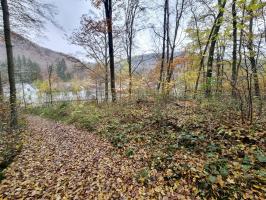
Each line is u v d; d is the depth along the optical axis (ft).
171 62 53.42
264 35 19.22
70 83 125.59
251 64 19.56
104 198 14.25
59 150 24.40
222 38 23.15
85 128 33.83
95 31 52.19
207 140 18.76
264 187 12.27
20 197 15.01
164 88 39.27
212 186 13.05
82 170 18.42
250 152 15.53
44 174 18.21
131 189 14.97
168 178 15.31
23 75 77.05
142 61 70.23
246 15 18.54
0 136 26.35
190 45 55.42
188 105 32.55
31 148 25.50
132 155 20.01
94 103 56.08
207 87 28.07
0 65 57.47
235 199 12.05
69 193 15.08
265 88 25.16
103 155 21.33
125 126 28.45
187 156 17.31
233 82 22.02
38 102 102.68
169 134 22.56
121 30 59.67
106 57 60.90
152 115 30.30
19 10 34.37
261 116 21.43
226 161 15.15
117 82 54.39
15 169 19.36
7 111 32.60
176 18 59.82
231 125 20.01
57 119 49.70
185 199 13.15
